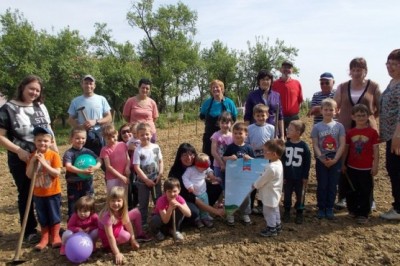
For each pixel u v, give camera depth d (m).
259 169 5.55
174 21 50.16
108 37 48.62
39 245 5.08
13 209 6.85
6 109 4.98
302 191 5.69
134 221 5.18
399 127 5.16
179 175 5.75
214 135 6.18
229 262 4.66
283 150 5.20
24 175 5.21
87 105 6.51
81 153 5.61
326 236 5.25
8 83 35.47
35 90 5.12
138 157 5.60
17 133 5.02
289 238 5.23
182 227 5.66
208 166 5.65
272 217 5.23
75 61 40.16
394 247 4.85
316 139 5.88
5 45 36.81
